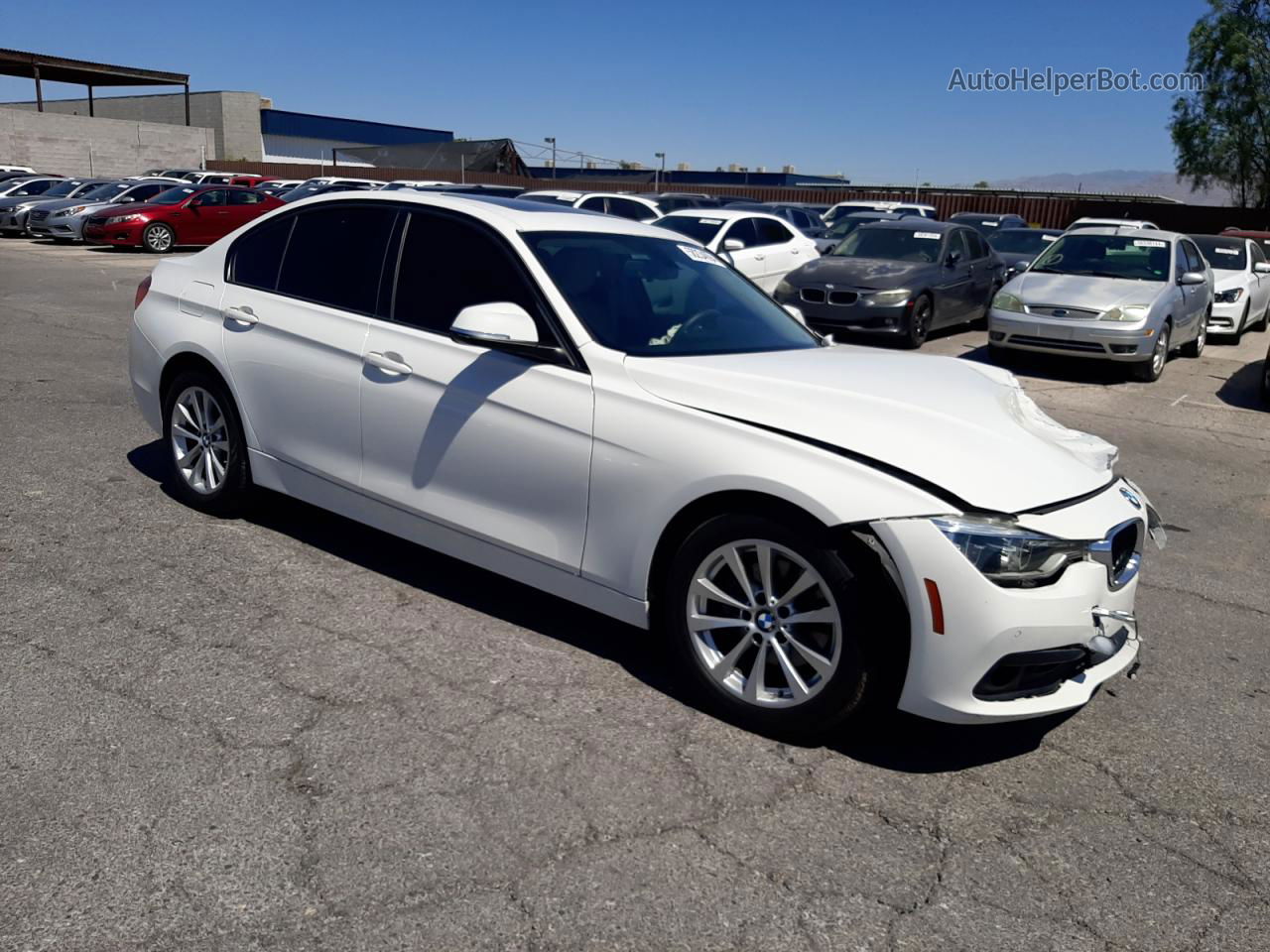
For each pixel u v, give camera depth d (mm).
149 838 2691
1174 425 9266
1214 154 36688
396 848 2715
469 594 4398
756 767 3215
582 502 3645
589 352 3697
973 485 3117
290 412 4551
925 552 3029
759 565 3328
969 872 2781
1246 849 2967
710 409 3439
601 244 4324
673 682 3721
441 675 3664
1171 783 3289
